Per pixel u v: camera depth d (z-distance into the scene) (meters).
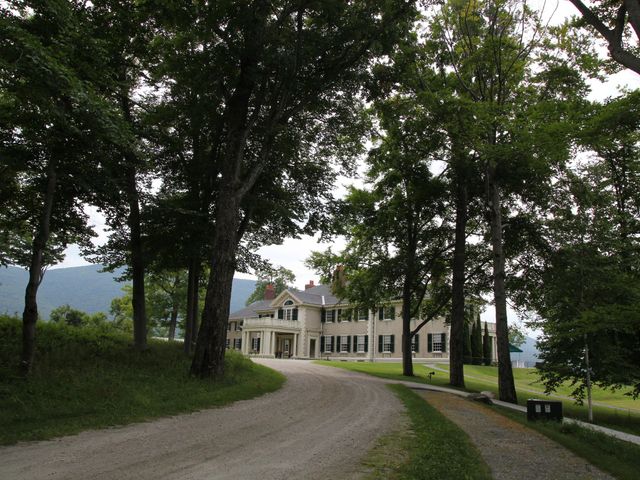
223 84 20.64
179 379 16.55
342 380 24.73
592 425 15.94
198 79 18.56
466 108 20.47
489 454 9.30
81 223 19.38
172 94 21.47
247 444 9.03
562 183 23.58
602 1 12.48
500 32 23.97
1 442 8.38
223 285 18.09
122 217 21.22
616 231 23.77
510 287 27.53
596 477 7.76
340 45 18.77
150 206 20.00
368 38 18.28
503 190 26.12
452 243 31.78
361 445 9.36
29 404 11.15
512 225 26.50
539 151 18.19
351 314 37.44
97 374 15.07
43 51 10.27
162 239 21.62
